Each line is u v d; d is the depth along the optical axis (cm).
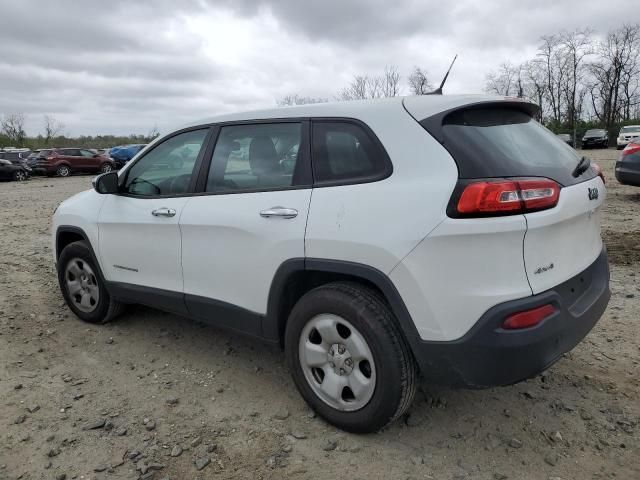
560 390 334
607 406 316
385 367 264
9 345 412
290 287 308
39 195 1789
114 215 403
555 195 249
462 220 238
